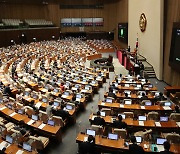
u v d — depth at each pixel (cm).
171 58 2020
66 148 1145
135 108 1389
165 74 2275
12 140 1009
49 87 1809
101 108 1439
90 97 1781
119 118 1165
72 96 1622
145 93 1664
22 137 1048
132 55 3000
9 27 4281
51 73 2231
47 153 1105
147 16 2678
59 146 1162
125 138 1050
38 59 3098
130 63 2712
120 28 4362
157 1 2302
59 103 1441
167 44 2203
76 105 1500
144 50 2834
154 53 2456
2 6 4491
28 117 1274
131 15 3441
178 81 1988
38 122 1213
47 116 1224
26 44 4341
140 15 2945
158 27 2298
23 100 1550
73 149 1136
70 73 2283
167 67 2217
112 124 1199
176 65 1930
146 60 2762
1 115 1372
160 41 2273
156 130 1177
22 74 2255
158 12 2283
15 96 1759
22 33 4419
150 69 2519
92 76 2203
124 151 975
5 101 1509
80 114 1545
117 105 1432
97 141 1012
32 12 4931
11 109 1386
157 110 1375
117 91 1709
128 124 1180
